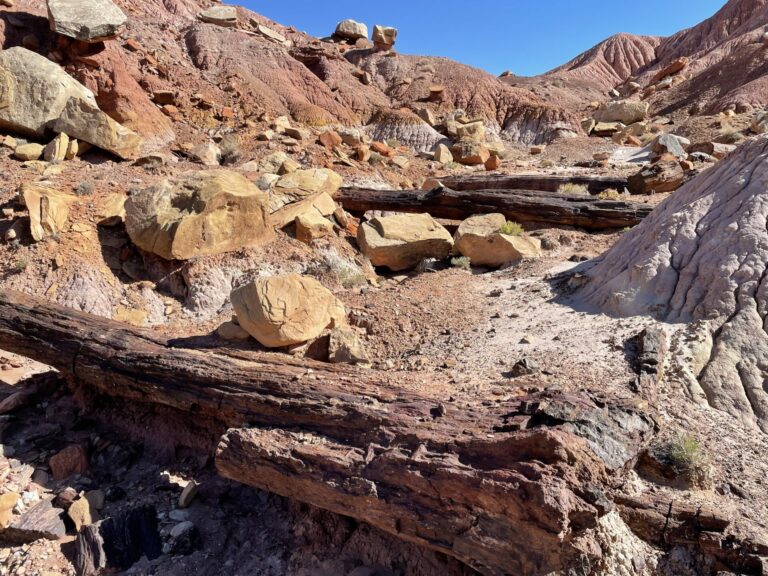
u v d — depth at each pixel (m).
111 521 5.87
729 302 7.00
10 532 5.94
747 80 41.28
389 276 14.30
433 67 52.06
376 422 5.39
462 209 16.75
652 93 52.75
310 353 8.17
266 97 33.69
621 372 6.33
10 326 8.47
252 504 6.42
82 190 13.91
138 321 11.19
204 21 43.75
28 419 7.98
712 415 5.66
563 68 93.81
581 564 4.00
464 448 4.70
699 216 8.45
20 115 17.25
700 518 4.27
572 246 13.62
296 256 13.28
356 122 39.66
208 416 7.21
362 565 5.25
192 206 12.52
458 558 4.41
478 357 7.66
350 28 58.78
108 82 23.36
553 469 4.15
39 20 24.88
